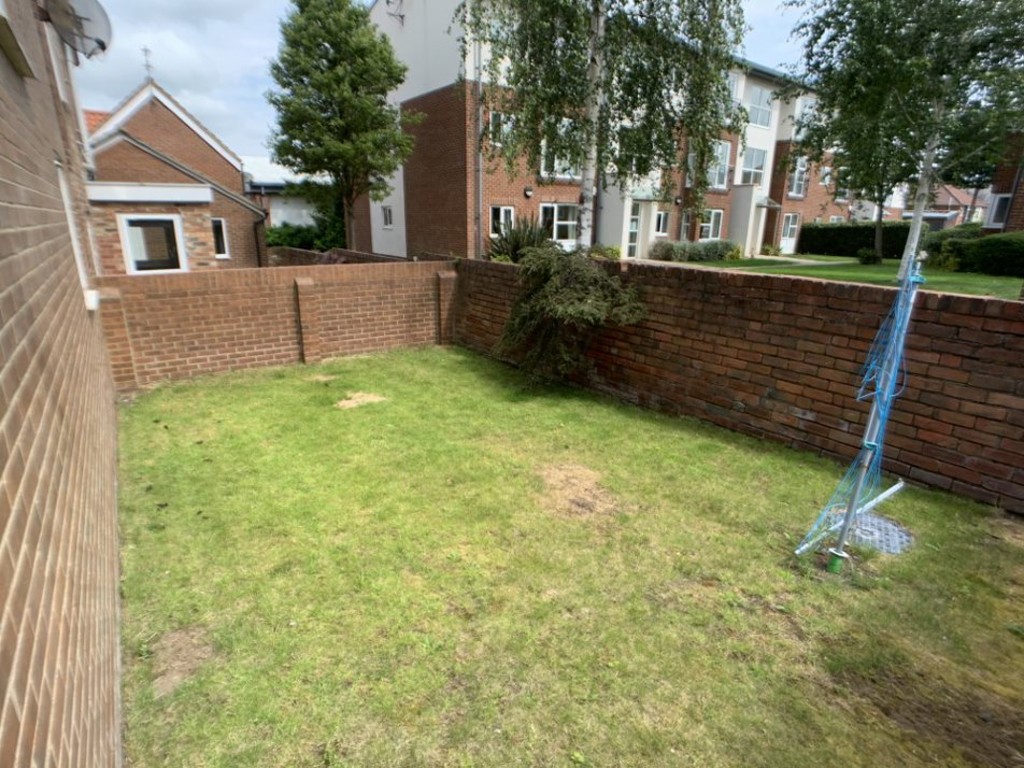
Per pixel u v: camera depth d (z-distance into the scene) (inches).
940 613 101.2
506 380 261.0
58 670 47.3
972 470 138.5
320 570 115.0
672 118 326.0
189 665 90.1
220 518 135.4
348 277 297.1
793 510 138.5
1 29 77.6
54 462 64.5
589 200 334.3
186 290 252.4
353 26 538.9
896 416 150.6
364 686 85.8
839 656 91.4
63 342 96.9
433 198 671.1
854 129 495.2
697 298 194.5
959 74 451.5
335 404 223.9
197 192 463.5
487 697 83.8
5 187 61.7
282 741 76.7
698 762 73.6
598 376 238.4
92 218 386.9
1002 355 129.9
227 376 264.5
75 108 341.4
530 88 304.2
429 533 129.0
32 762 34.3
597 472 161.0
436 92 631.2
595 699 83.4
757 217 1034.7
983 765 73.4
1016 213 713.6
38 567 46.6
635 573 113.7
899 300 108.1
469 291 319.9
